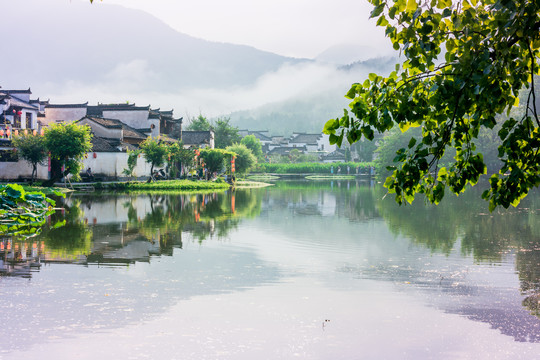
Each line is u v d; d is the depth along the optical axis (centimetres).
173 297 1023
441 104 459
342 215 2619
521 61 458
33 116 5447
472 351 761
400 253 1531
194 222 2262
